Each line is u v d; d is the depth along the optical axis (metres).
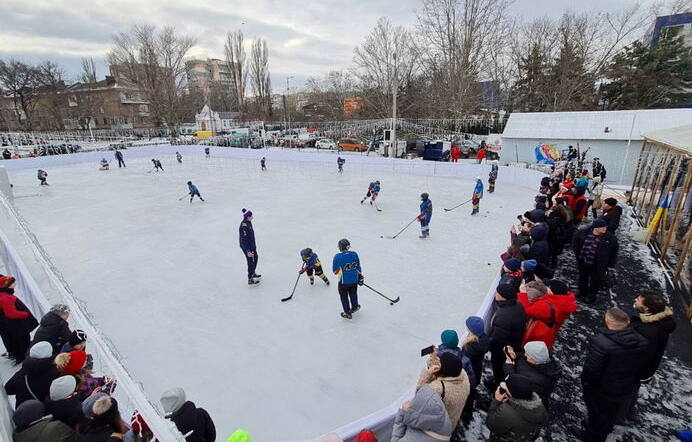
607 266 6.08
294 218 12.38
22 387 3.41
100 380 3.75
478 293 6.99
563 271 7.69
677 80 31.70
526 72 39.41
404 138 32.47
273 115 63.97
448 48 35.12
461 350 3.48
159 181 20.11
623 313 3.30
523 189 17.05
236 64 62.00
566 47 34.56
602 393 3.39
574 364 4.81
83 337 3.78
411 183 18.89
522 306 3.96
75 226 11.78
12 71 51.16
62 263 8.79
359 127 30.56
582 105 34.78
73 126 58.97
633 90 32.84
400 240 10.10
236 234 10.79
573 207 9.41
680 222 7.55
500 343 3.98
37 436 2.65
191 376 4.87
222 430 4.02
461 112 33.47
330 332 5.80
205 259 8.91
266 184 18.88
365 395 4.51
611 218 7.57
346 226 11.42
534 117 21.47
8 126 53.12
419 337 5.64
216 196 16.06
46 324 4.21
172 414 2.86
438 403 2.46
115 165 27.44
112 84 60.44
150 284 7.61
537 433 2.72
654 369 3.71
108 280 7.81
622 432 3.75
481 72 36.84
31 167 25.69
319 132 33.47
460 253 9.09
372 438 2.35
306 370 4.95
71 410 3.01
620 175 18.59
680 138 8.61
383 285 7.39
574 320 5.81
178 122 52.34
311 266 7.11
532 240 6.28
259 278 7.70
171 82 51.78
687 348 5.06
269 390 4.61
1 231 7.84
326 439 2.25
